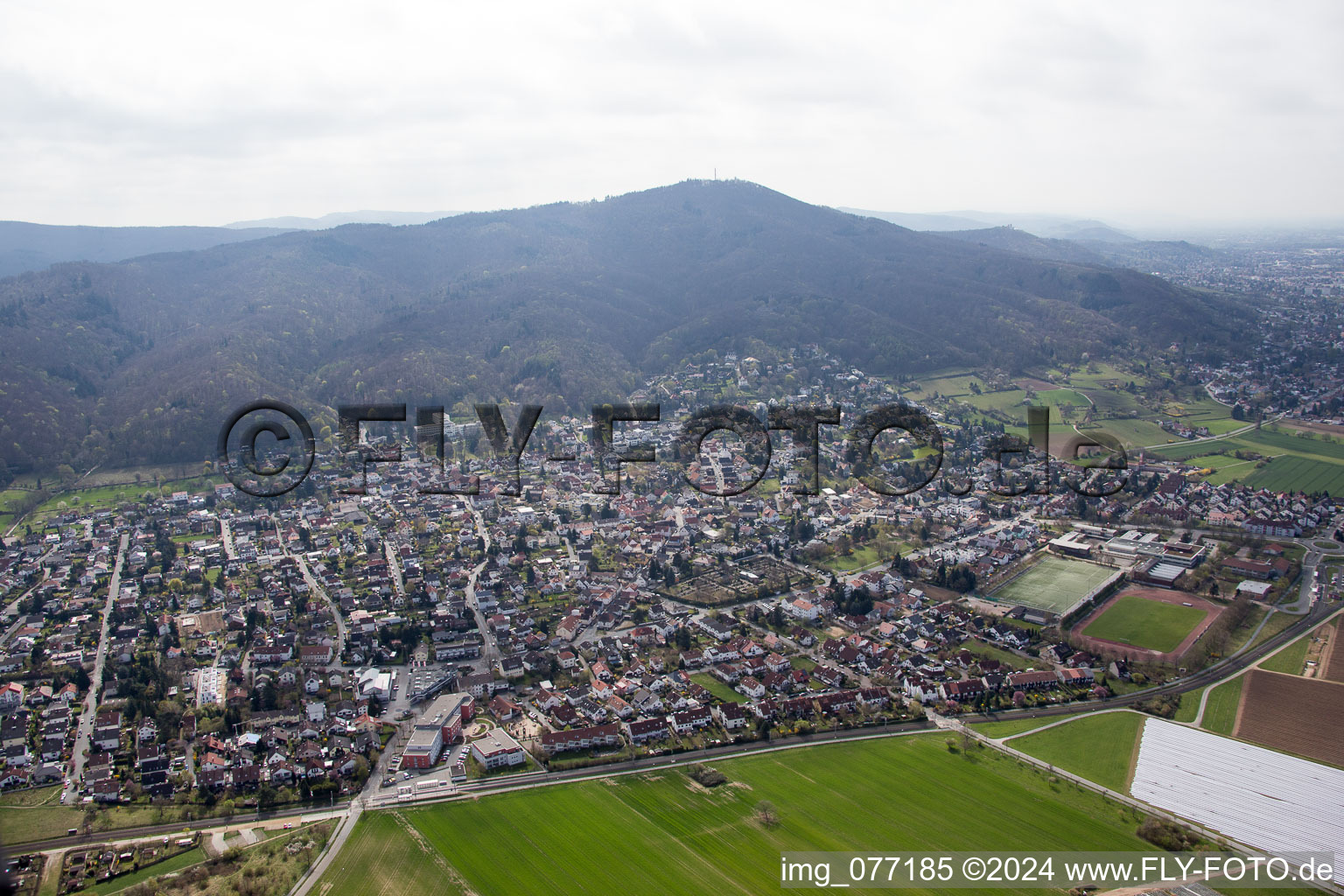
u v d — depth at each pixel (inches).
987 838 7047.2
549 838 7052.2
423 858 6811.0
